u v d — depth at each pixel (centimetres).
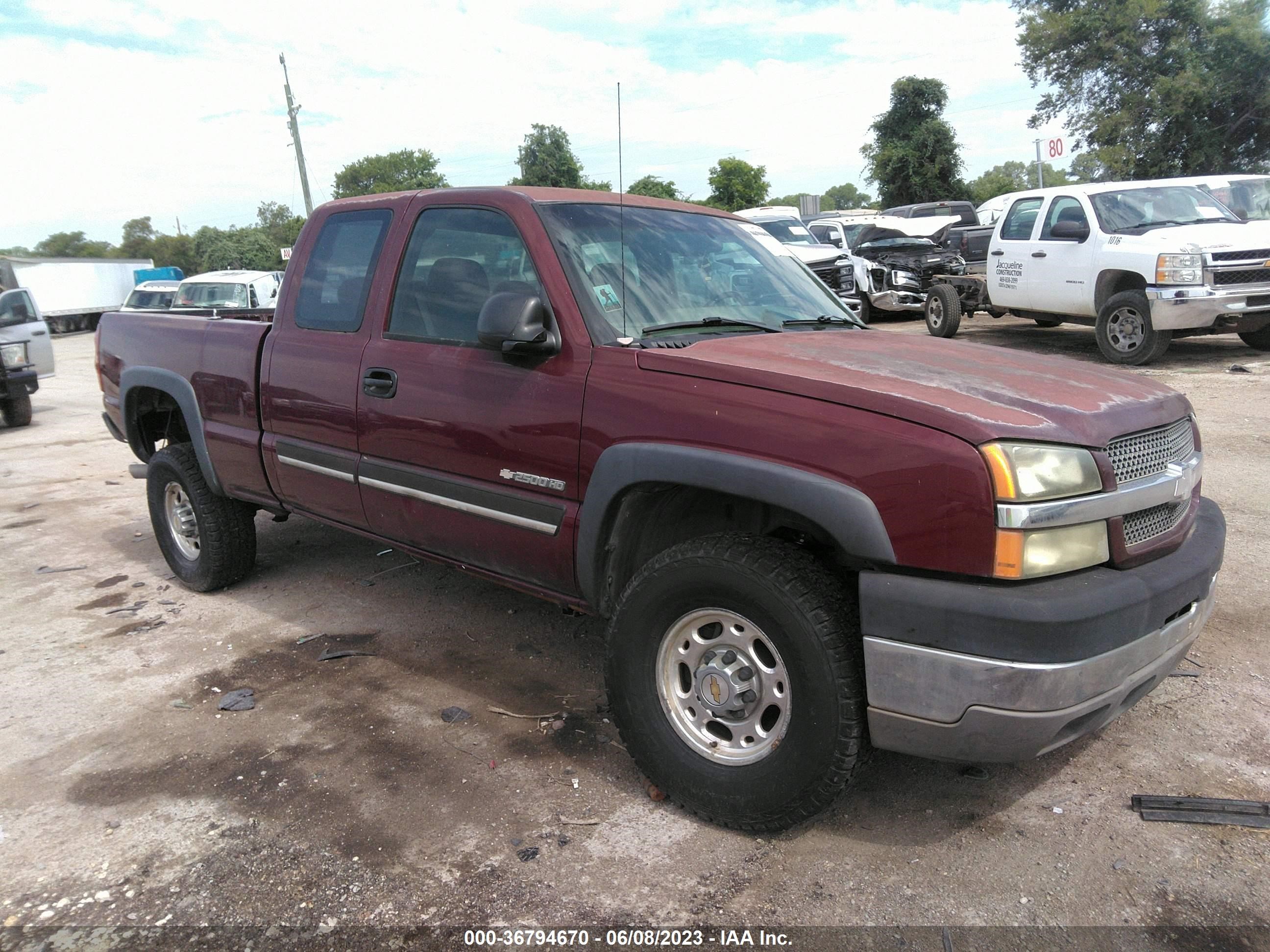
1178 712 327
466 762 312
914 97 3666
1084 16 2586
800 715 246
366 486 368
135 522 650
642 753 281
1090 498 231
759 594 247
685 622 271
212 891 250
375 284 370
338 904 243
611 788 294
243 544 480
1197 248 943
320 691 369
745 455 251
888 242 1662
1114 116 2612
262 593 486
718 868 254
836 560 271
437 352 338
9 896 250
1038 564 224
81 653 414
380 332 363
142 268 4028
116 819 285
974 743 230
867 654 236
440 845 267
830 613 242
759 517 289
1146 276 986
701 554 260
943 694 227
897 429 232
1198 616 267
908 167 3619
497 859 260
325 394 379
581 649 405
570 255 313
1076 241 1093
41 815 288
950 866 252
